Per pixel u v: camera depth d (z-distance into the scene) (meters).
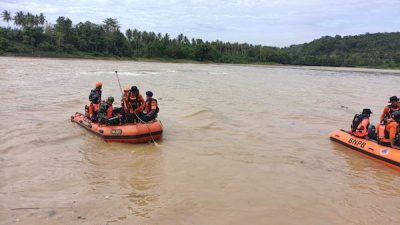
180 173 7.91
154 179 7.50
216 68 63.31
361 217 6.12
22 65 40.47
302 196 6.89
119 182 7.28
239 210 6.20
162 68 52.66
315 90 27.47
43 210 5.93
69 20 79.88
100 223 5.56
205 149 9.84
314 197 6.88
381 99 22.72
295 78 42.88
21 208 5.97
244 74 47.50
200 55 96.81
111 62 65.19
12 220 5.55
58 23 79.06
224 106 17.11
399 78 48.94
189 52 95.56
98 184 7.13
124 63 63.66
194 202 6.44
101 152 9.27
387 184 7.74
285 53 118.69
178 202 6.41
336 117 15.45
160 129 10.41
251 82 33.19
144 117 10.78
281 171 8.29
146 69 47.31
